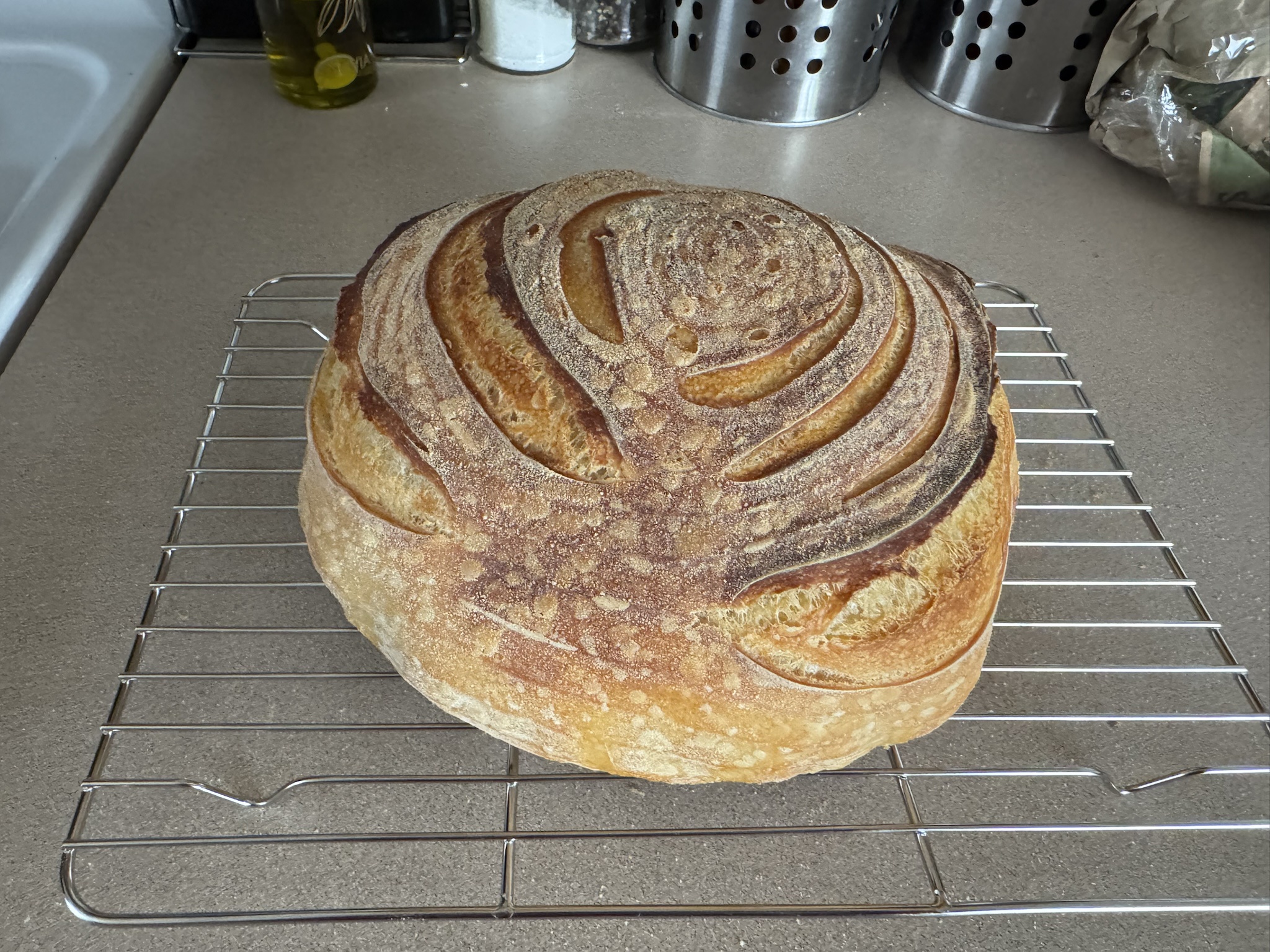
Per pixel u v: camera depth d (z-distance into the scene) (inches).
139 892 9.7
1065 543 12.2
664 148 18.2
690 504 9.4
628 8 19.4
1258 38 15.5
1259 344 15.6
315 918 8.5
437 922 9.7
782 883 10.1
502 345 10.1
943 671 9.9
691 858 10.2
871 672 9.6
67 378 13.9
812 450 9.7
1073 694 11.7
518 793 10.6
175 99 18.3
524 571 9.5
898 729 10.1
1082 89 18.3
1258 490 13.7
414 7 18.7
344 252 15.9
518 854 10.1
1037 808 10.7
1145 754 11.2
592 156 17.9
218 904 9.6
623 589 9.3
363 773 10.6
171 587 11.6
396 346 10.5
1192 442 14.2
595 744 9.8
